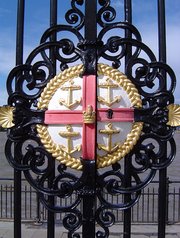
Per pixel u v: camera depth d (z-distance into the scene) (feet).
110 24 8.54
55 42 8.52
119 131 8.16
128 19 8.70
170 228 21.33
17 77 8.52
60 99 8.21
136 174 8.46
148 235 20.11
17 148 8.52
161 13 8.61
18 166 8.49
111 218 8.43
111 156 8.19
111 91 8.16
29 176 8.54
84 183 8.29
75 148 8.18
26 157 8.49
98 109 8.11
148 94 8.41
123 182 8.43
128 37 8.61
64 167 8.50
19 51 8.66
